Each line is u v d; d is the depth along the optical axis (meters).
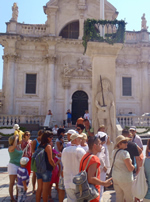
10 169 6.36
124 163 5.00
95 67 9.59
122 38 9.62
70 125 22.94
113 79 9.59
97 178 4.01
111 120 9.23
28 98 24.89
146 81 26.09
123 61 26.41
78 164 4.80
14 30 25.17
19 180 5.89
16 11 25.97
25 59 25.27
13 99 24.48
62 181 5.73
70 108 25.05
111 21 9.66
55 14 26.06
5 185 7.93
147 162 4.76
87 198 3.94
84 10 26.64
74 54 25.86
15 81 24.86
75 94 25.64
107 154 6.08
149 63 26.44
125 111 25.75
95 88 9.52
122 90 26.12
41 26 26.00
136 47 26.61
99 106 9.23
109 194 6.61
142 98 25.97
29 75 25.44
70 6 26.58
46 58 25.22
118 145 5.17
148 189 4.70
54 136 18.39
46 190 5.55
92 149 4.38
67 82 25.09
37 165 5.50
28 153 7.04
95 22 9.64
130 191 5.00
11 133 18.38
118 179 4.97
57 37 25.06
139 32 27.14
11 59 24.53
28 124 20.48
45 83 25.23
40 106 24.89
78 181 3.87
